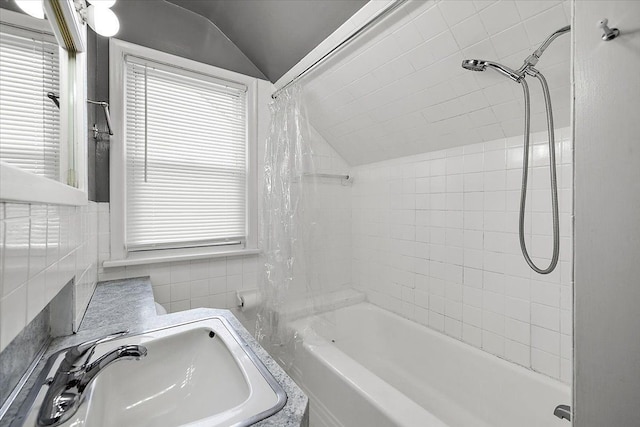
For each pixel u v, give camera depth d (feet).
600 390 1.62
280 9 4.78
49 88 2.36
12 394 1.90
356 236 7.53
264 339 5.65
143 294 4.14
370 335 6.64
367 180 7.18
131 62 5.09
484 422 4.42
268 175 5.80
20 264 1.40
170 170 5.52
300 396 1.84
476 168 4.91
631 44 1.50
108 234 4.89
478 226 4.89
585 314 1.67
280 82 6.31
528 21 3.16
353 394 3.78
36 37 2.10
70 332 2.79
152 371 2.58
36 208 1.64
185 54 5.60
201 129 5.85
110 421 2.13
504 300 4.55
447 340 5.21
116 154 4.90
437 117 4.91
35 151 2.05
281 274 5.50
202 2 5.40
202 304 5.79
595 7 1.62
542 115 3.95
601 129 1.60
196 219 5.80
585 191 1.66
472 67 3.62
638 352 1.49
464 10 3.41
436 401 4.99
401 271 6.31
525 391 4.08
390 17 3.96
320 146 7.12
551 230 4.02
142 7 5.17
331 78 5.42
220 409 2.12
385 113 5.48
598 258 1.62
